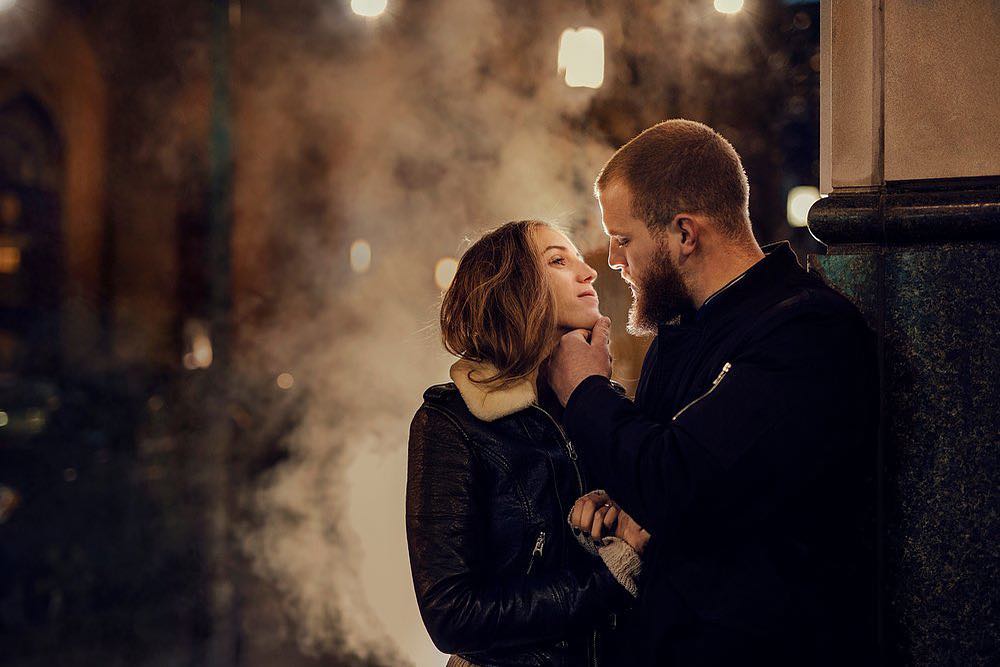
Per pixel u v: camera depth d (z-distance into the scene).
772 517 1.81
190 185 17.75
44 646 5.65
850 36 2.14
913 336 2.03
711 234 2.02
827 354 1.82
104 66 17.03
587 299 2.13
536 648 2.00
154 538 7.80
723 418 1.79
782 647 1.82
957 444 2.00
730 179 2.04
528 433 2.06
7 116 16.22
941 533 2.00
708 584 1.85
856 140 2.13
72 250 16.72
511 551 2.02
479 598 1.92
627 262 2.14
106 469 8.51
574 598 1.93
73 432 8.66
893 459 2.04
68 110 16.69
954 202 2.00
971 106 2.03
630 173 2.06
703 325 2.01
